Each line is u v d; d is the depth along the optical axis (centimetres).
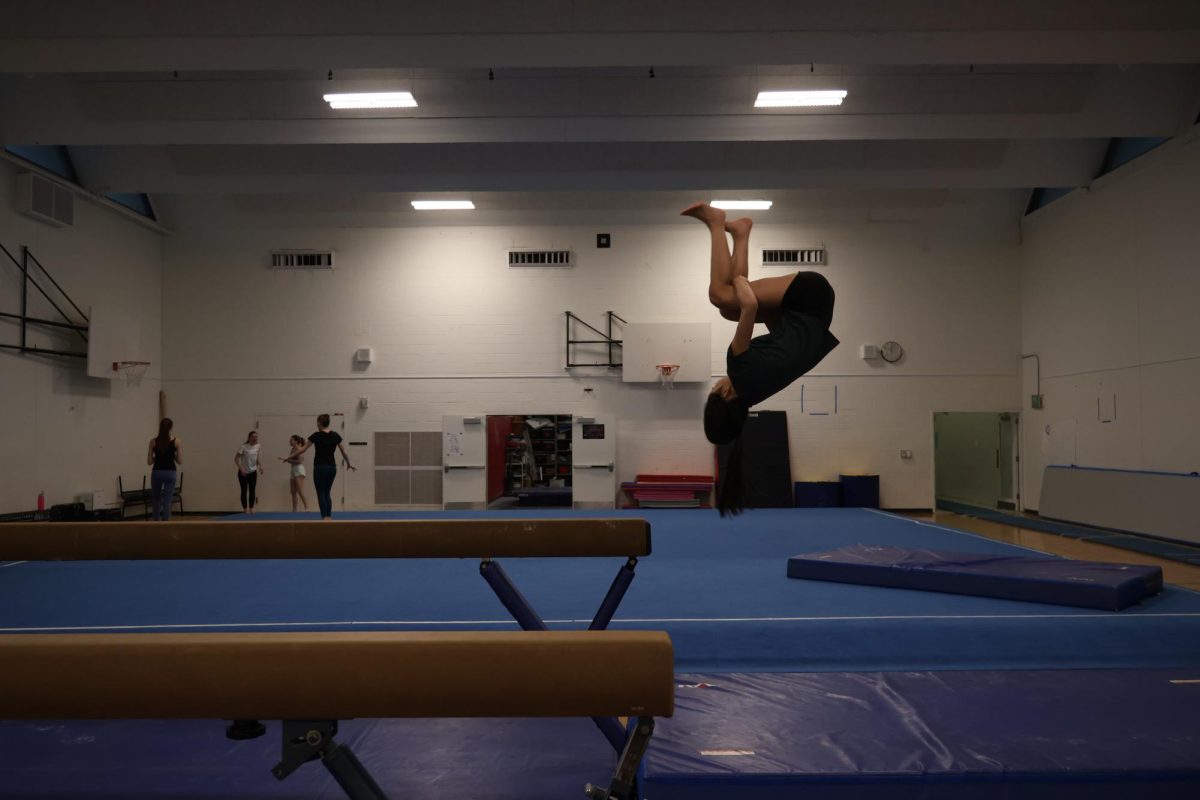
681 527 1073
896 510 1338
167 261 1352
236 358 1348
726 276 313
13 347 1016
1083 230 1160
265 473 1341
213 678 120
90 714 119
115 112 932
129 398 1251
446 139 943
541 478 1432
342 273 1354
